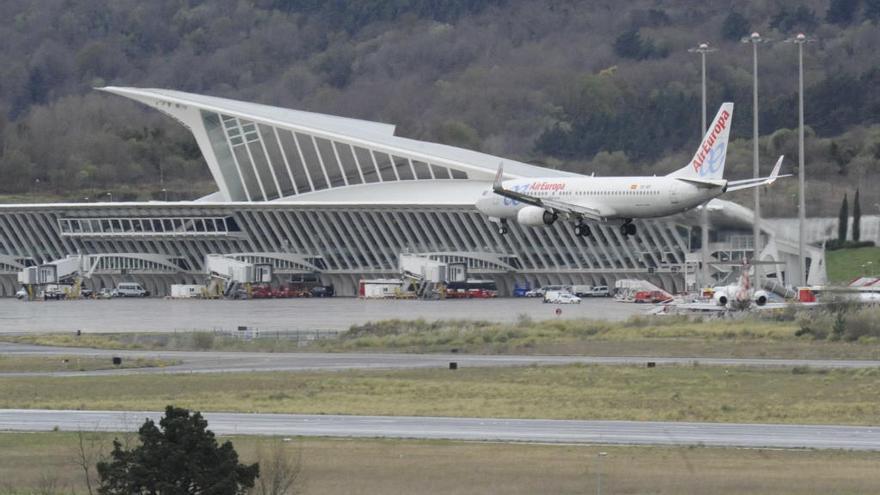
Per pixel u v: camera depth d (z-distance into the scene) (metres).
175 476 146.62
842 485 162.88
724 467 173.25
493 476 169.00
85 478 172.12
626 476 168.25
